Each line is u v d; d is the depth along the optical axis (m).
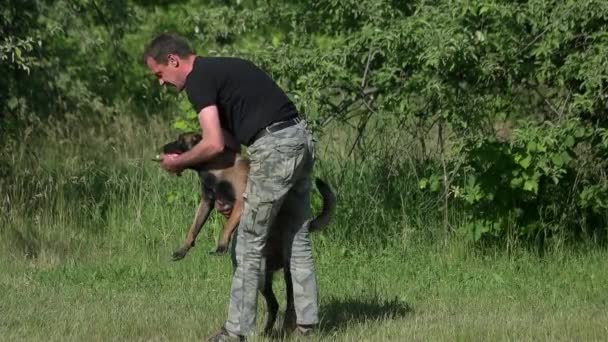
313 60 20.94
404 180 22.14
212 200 13.71
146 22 36.91
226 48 22.14
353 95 21.39
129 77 32.34
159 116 29.62
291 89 21.30
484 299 18.16
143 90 31.75
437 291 18.86
